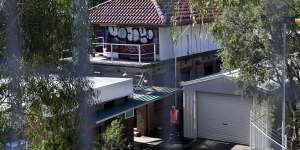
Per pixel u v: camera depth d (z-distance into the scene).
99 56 26.34
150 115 22.55
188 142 21.59
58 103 8.49
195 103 22.06
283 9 15.82
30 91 8.28
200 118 22.06
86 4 8.88
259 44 16.30
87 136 9.47
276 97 17.16
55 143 8.84
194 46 26.28
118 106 19.14
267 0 15.79
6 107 8.20
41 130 8.66
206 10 14.05
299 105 17.25
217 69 28.16
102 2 28.67
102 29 26.75
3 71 8.06
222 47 17.81
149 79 24.20
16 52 8.08
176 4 19.66
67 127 8.76
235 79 17.53
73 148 9.04
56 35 8.38
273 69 16.48
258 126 18.22
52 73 8.45
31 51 8.16
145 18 25.14
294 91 17.14
